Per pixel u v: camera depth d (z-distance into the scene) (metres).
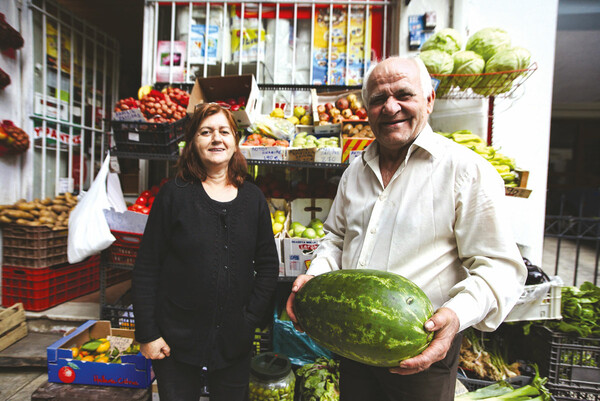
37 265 3.04
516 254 1.11
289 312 1.32
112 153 2.71
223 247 1.46
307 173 3.44
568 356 2.27
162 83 3.34
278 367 2.04
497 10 3.18
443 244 1.24
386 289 1.04
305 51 3.56
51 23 3.75
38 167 3.64
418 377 1.23
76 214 2.48
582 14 5.46
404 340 0.97
